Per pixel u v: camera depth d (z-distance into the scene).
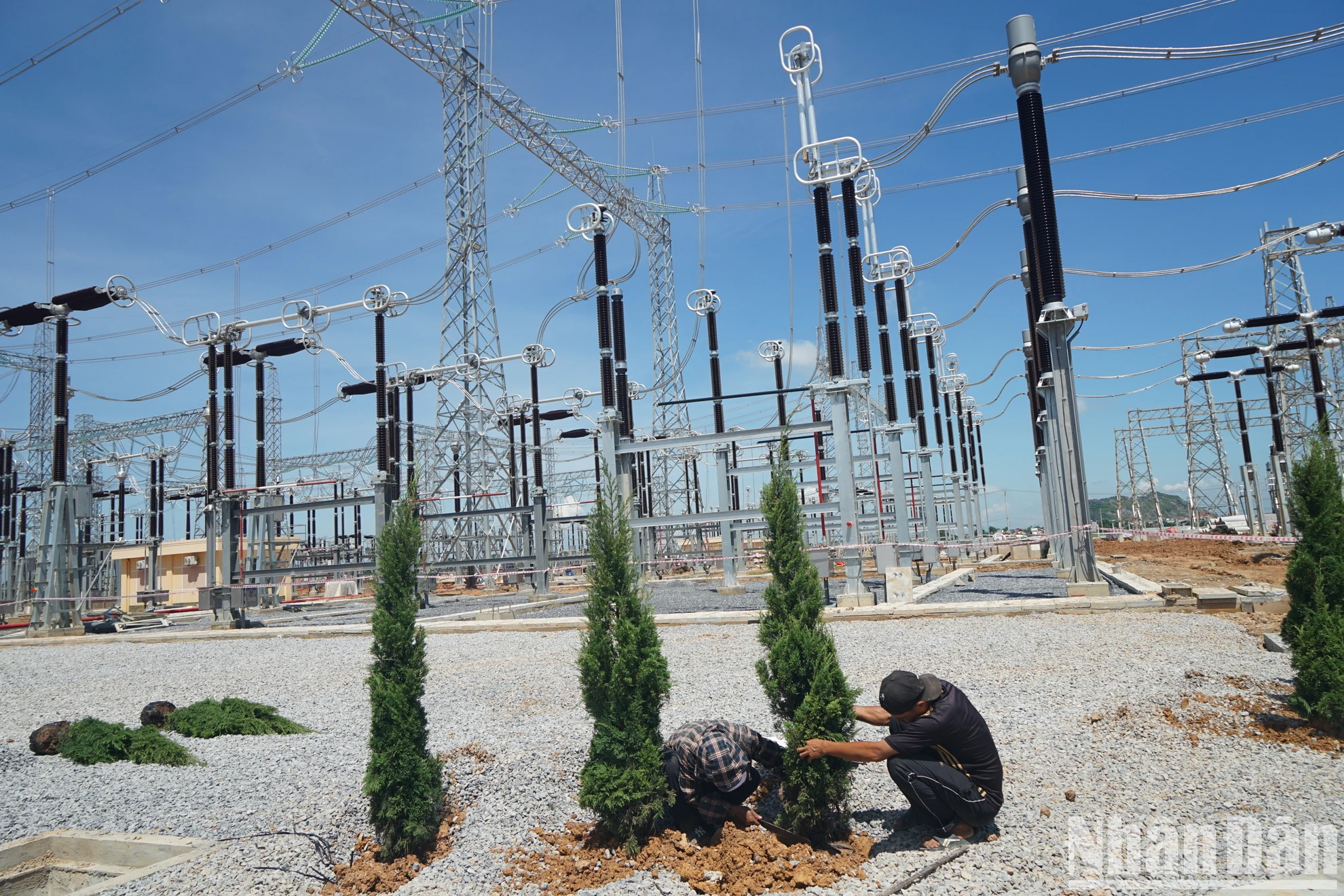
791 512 5.76
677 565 44.75
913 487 36.50
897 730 5.40
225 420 26.05
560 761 7.11
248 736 9.29
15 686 14.12
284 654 16.94
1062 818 5.54
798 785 5.29
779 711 5.63
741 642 14.11
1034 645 11.67
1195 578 21.33
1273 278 37.62
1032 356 26.55
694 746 5.45
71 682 14.39
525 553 38.22
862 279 20.41
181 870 5.60
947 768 5.25
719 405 31.23
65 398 24.95
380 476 24.03
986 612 15.48
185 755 8.35
